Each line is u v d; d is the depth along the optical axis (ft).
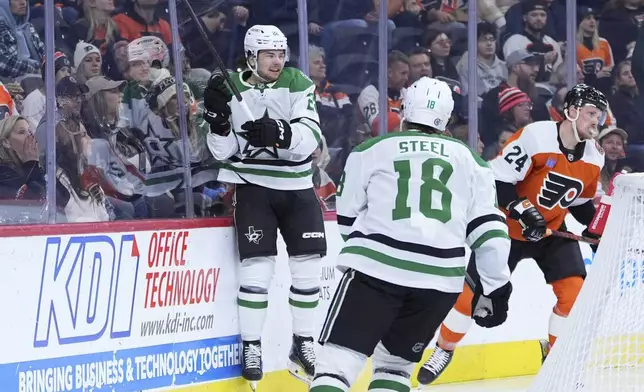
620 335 31.65
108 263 37.01
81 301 36.14
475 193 31.78
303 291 41.98
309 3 46.78
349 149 48.44
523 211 40.78
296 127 39.75
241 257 40.88
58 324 35.37
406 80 50.19
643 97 58.08
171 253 39.29
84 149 39.24
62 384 35.47
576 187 42.24
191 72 43.06
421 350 32.22
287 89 40.81
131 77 40.78
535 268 52.49
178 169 42.29
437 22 50.80
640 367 31.53
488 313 32.86
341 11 47.80
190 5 42.70
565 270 43.42
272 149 40.91
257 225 40.75
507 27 53.06
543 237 43.70
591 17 56.54
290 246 41.75
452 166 31.50
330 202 47.60
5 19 37.22
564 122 41.57
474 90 51.55
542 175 41.86
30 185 37.50
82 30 39.37
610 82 57.26
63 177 38.60
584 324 32.19
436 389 47.80
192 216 42.75
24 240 34.27
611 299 31.91
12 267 33.99
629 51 57.57
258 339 41.34
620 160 57.47
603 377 31.71
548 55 54.65
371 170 31.78
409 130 32.40
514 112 53.62
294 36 46.16
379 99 49.32
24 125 37.45
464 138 51.83
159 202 41.65
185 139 42.52
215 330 40.98
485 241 31.45
